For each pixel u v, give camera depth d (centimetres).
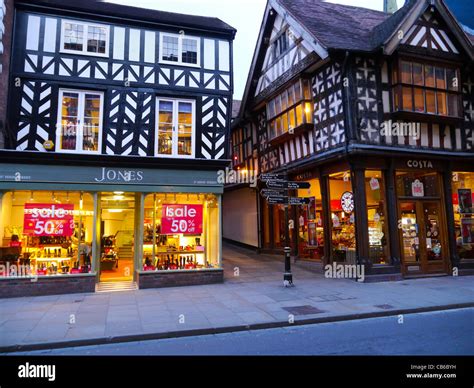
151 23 1077
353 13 1441
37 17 996
